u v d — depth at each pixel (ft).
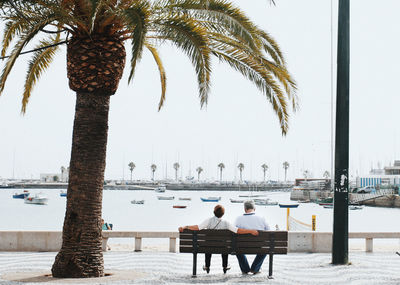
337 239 35.42
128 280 27.68
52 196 472.85
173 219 201.67
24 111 38.81
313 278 29.35
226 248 28.84
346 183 35.55
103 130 29.91
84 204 29.19
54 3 28.73
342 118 35.91
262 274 30.81
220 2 29.12
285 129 34.09
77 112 29.71
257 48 30.60
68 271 28.73
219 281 27.84
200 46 28.43
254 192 599.16
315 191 341.82
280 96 33.42
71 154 29.71
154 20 29.40
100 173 29.76
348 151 35.76
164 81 42.57
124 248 46.29
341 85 36.06
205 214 241.35
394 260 37.50
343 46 36.17
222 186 613.52
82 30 29.50
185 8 28.76
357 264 35.32
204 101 28.37
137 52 24.20
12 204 330.95
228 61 32.99
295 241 41.98
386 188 276.41
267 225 30.22
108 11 27.76
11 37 35.22
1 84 30.37
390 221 187.21
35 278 28.12
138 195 522.47
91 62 29.14
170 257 39.24
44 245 41.60
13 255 39.27
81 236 29.04
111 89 29.76
